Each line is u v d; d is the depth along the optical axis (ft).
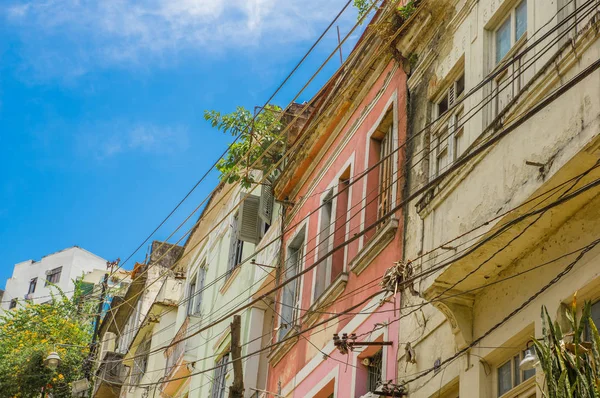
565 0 32.76
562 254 29.01
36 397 113.50
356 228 49.42
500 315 31.76
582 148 26.20
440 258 33.09
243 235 70.59
